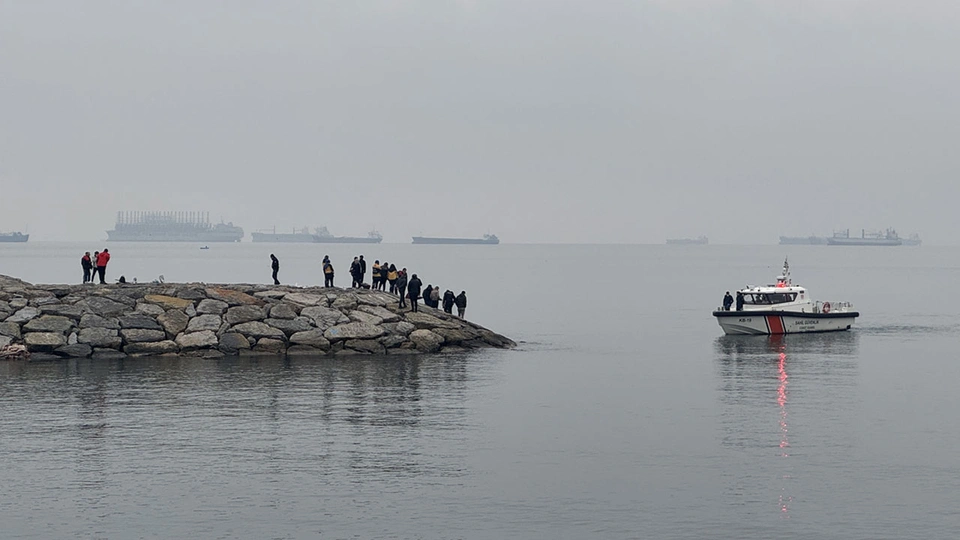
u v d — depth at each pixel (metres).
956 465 31.30
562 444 33.97
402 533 25.12
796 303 76.62
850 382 48.62
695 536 25.02
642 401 42.50
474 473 30.27
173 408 39.22
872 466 31.25
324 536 24.84
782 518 26.27
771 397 43.81
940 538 24.86
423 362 54.00
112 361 51.91
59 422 36.41
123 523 25.55
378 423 36.94
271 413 38.50
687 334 78.69
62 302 55.44
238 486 28.67
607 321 94.88
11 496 27.53
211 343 54.66
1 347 51.81
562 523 25.92
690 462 31.67
